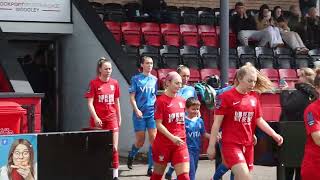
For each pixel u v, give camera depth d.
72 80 15.64
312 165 7.64
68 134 7.89
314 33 20.47
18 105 9.88
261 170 12.47
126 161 13.38
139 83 11.58
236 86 8.26
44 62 16.39
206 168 12.49
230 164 8.12
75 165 7.94
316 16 20.84
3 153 7.48
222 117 8.16
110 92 10.72
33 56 16.45
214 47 17.58
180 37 18.23
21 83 12.41
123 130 13.81
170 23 18.61
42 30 15.20
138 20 18.23
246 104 8.13
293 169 9.55
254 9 22.19
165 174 11.09
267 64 17.77
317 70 9.63
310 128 7.56
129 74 13.82
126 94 13.74
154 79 11.72
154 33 17.84
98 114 10.66
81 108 15.31
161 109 8.82
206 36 18.66
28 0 15.07
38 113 10.91
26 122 10.70
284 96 9.99
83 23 15.16
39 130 10.91
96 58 14.71
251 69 8.13
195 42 18.42
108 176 8.22
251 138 8.27
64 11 15.43
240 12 19.30
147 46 16.47
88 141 8.05
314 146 7.65
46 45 16.33
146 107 11.58
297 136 8.87
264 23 19.22
